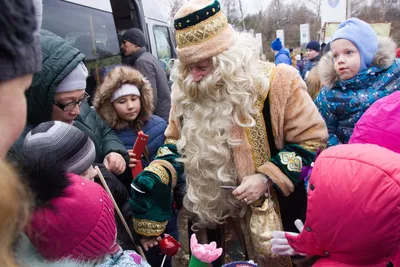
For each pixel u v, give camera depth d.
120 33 4.23
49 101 1.35
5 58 0.51
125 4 4.20
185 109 1.60
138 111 2.10
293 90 1.49
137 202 1.52
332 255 0.98
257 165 1.52
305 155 1.50
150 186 1.52
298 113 1.49
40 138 1.14
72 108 1.44
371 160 0.89
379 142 1.15
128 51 3.62
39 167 0.80
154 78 3.31
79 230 0.79
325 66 2.25
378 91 2.05
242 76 1.42
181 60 1.47
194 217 1.76
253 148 1.50
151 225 1.51
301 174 1.50
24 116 0.57
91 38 2.88
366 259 0.93
